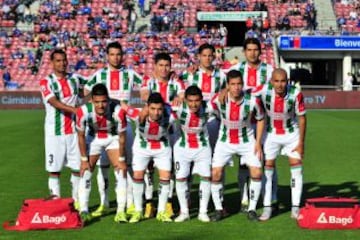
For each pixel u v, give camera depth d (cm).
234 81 1440
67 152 1596
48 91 1556
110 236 1361
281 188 1941
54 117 1577
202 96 1516
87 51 6788
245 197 1620
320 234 1370
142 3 7369
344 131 3691
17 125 4125
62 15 7262
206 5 7294
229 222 1493
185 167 1503
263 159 1549
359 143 3117
